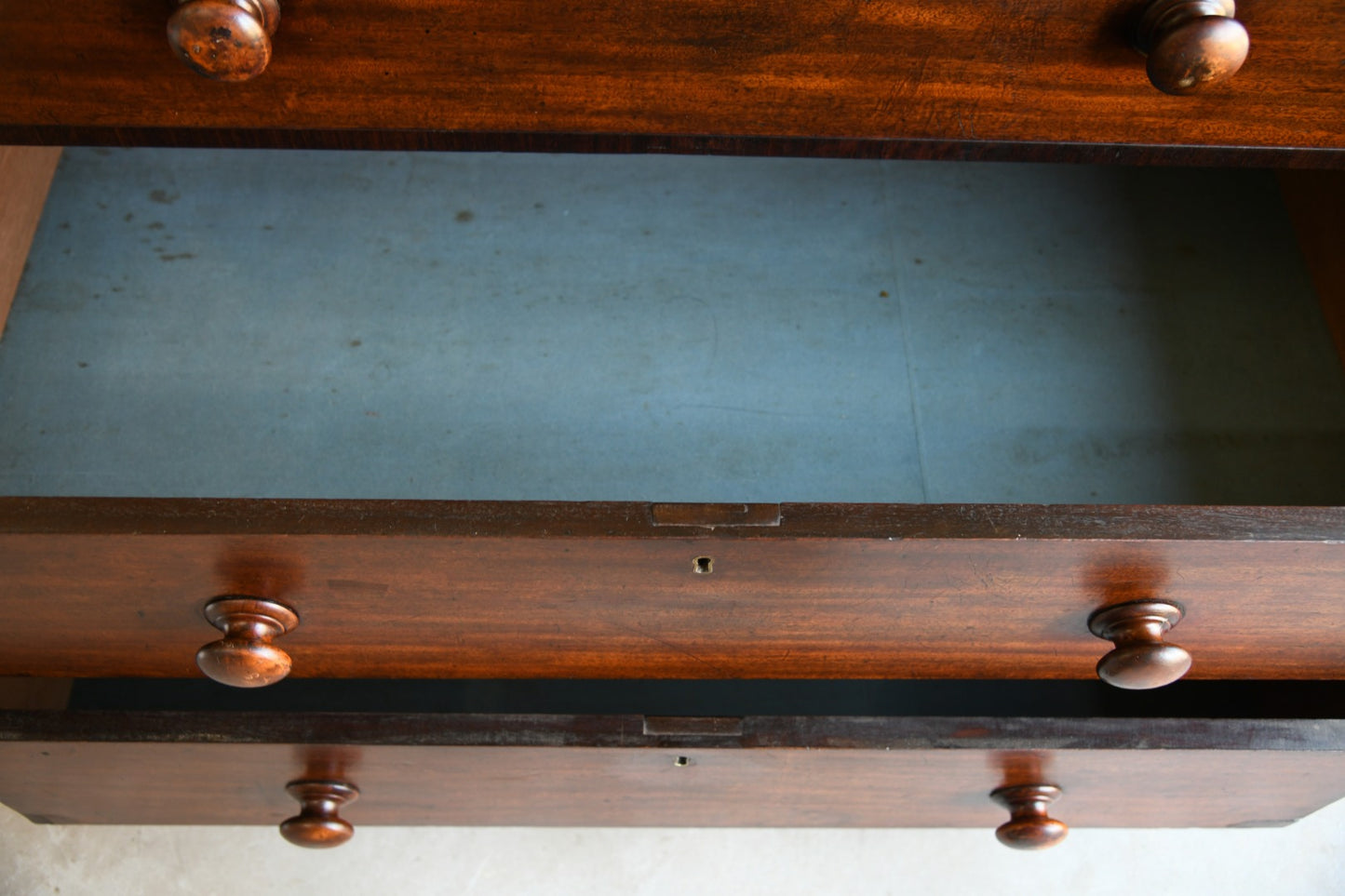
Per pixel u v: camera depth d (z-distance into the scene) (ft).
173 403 3.95
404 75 2.29
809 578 2.70
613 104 2.35
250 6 2.10
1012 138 2.42
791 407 4.07
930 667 3.10
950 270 4.38
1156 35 2.25
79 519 2.53
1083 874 4.15
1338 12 2.31
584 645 2.97
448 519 2.56
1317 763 3.36
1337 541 2.60
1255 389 4.14
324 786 3.43
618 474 3.92
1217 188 4.58
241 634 2.74
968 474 3.96
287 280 4.23
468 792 3.57
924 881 4.11
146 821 3.85
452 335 4.15
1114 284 4.35
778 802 3.67
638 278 4.32
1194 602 2.82
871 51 2.31
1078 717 3.38
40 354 4.00
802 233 4.45
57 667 3.07
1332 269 4.21
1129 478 3.97
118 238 4.27
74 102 2.30
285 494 3.81
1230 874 4.16
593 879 4.07
